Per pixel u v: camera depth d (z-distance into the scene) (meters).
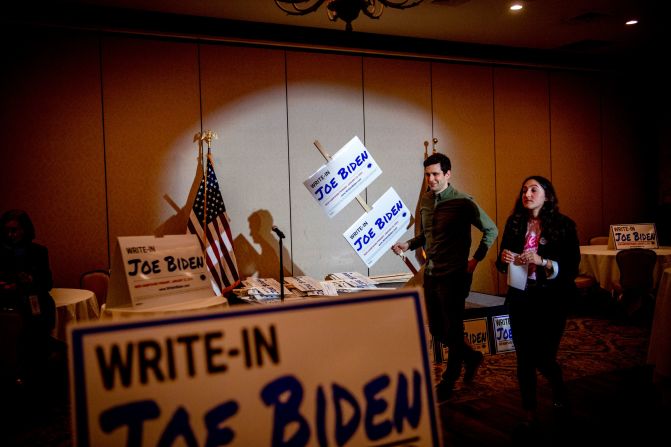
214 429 1.10
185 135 5.01
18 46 4.48
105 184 4.76
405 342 1.29
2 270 3.38
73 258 4.67
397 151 5.86
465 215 3.43
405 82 5.89
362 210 5.70
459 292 3.44
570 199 6.92
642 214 7.44
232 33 5.09
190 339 1.13
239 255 5.20
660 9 5.09
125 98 4.81
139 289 3.03
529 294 2.77
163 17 4.85
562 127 6.85
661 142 7.39
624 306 5.42
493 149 6.39
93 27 4.64
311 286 4.79
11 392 3.53
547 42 6.18
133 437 1.07
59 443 2.95
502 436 2.90
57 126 4.61
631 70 7.18
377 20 5.23
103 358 1.08
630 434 2.88
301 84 5.44
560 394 2.90
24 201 4.52
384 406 1.23
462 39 5.97
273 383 1.16
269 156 5.31
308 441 1.16
